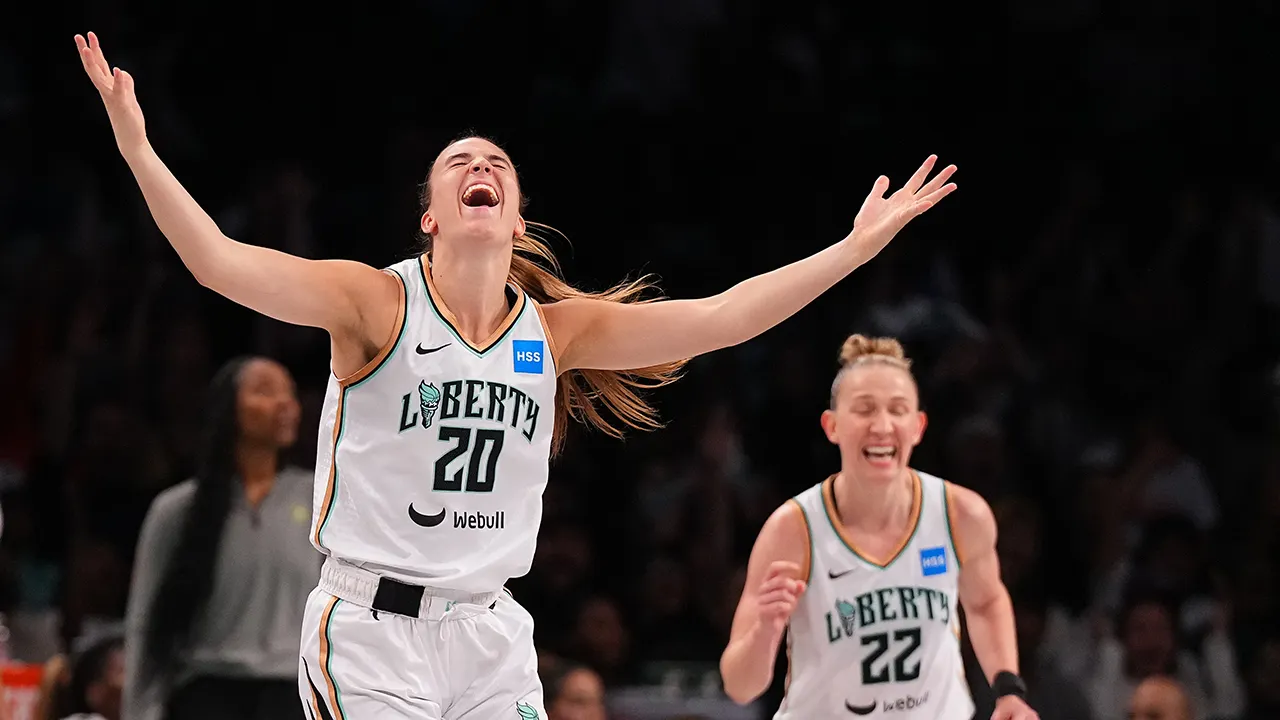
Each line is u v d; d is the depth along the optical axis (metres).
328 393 10.47
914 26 32.53
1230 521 26.11
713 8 31.70
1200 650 21.73
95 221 27.70
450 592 10.12
